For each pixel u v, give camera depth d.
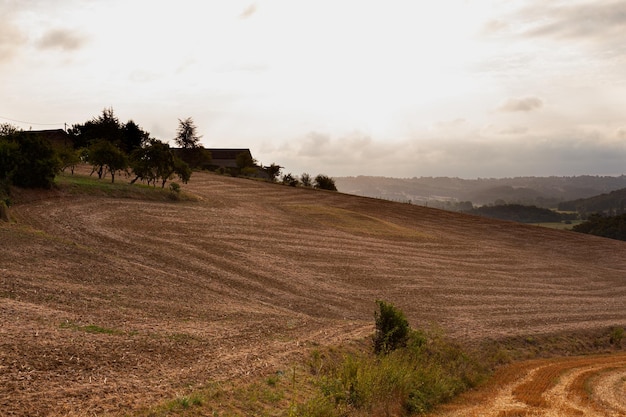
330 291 36.66
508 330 33.47
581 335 35.28
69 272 25.69
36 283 22.47
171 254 37.78
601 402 21.19
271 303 30.86
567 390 22.92
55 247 29.64
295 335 23.09
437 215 89.06
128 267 30.03
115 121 93.94
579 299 45.81
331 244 53.03
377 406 16.36
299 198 87.00
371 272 44.28
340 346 22.11
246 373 16.33
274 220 61.16
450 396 20.64
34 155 48.72
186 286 29.44
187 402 12.79
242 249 44.25
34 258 26.53
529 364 28.31
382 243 58.06
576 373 26.69
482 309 38.25
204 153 118.56
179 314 23.12
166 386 13.96
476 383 23.56
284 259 43.56
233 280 34.38
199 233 47.19
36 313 18.38
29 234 31.47
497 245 69.81
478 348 28.95
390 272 45.38
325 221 66.38
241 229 52.53
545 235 81.56
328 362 19.69
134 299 23.94
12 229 32.09
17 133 49.16
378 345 23.19
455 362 24.94
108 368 14.53
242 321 24.09
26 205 43.81
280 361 18.31
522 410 19.08
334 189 122.81
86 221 42.78
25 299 19.92
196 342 18.97
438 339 27.34
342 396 15.79
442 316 34.84
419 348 23.25
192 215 54.78
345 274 42.22
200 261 37.56
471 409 18.97
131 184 62.97
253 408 13.70
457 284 44.94
